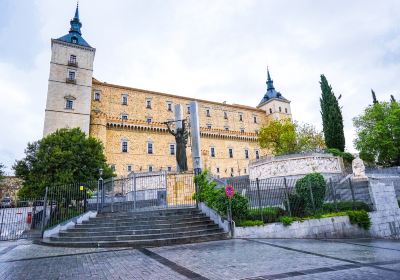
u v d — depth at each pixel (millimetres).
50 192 14578
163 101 59625
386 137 38750
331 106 34906
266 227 11320
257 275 5355
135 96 56344
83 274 6090
